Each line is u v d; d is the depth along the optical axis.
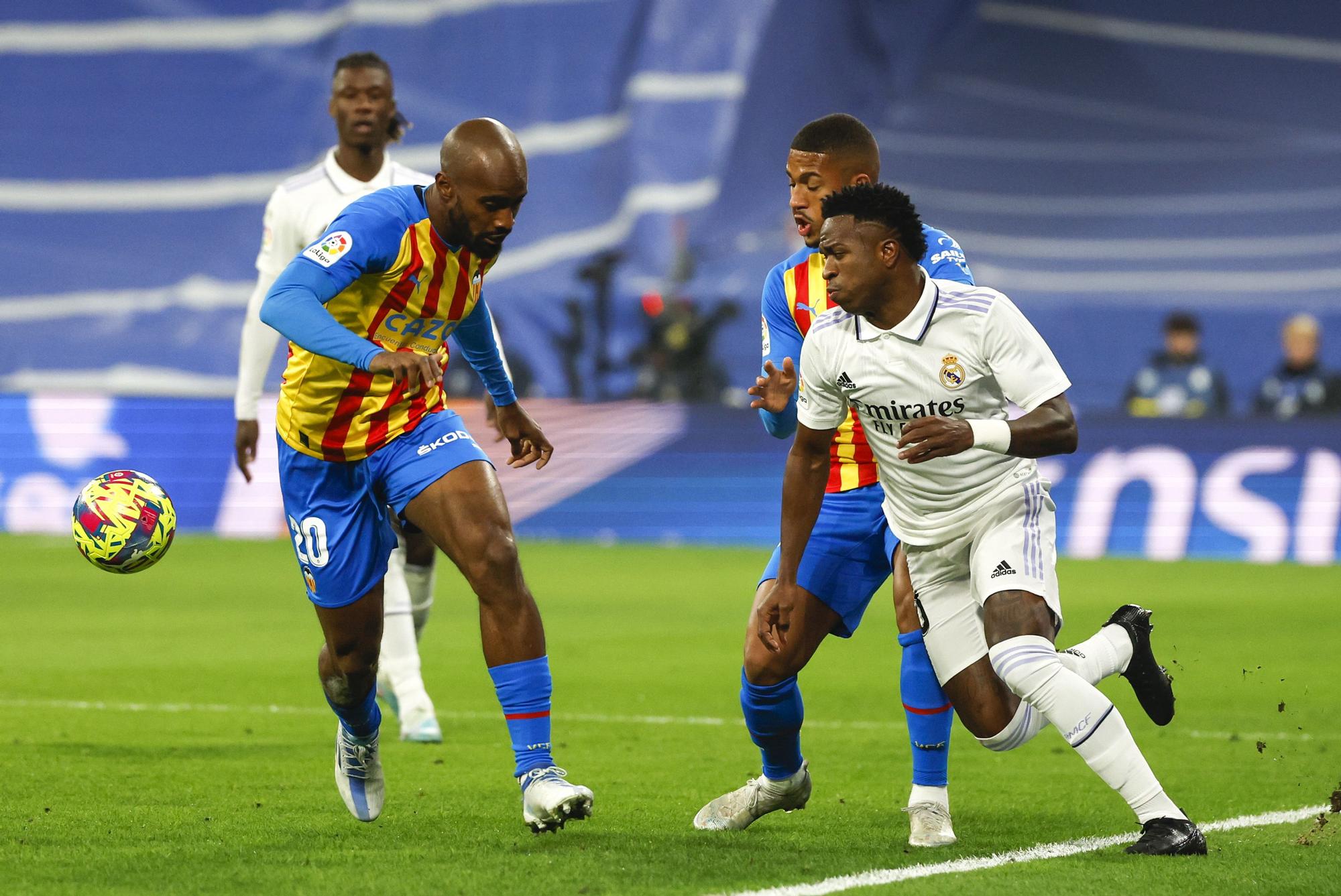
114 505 17.77
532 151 85.25
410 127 25.56
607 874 14.66
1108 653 16.50
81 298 81.12
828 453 16.48
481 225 15.91
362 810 17.19
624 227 83.75
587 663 32.38
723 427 61.59
